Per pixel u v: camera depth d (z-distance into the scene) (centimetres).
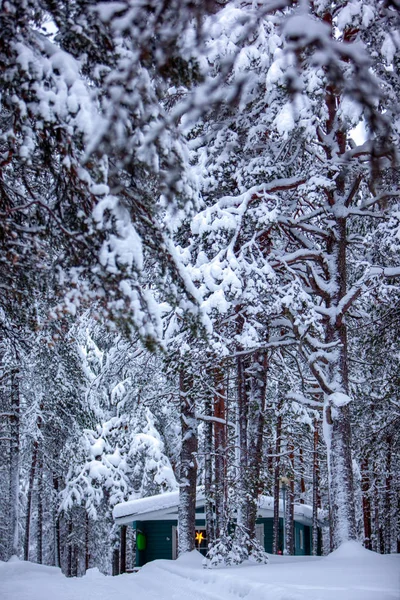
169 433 3725
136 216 827
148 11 398
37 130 751
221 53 1362
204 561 1652
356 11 1438
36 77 690
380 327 1988
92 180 721
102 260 726
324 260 1833
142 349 2003
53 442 3591
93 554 4522
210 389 1880
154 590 1356
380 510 2992
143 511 2820
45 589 1392
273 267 1827
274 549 2816
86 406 3434
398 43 390
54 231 855
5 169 953
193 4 355
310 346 1759
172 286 866
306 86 1398
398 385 2127
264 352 1878
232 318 1741
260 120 1628
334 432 1753
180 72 688
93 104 703
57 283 818
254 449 1862
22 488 4081
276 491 2867
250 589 1038
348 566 1306
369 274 1733
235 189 1788
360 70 288
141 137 688
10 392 2909
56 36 754
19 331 1298
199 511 2853
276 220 1565
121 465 3447
